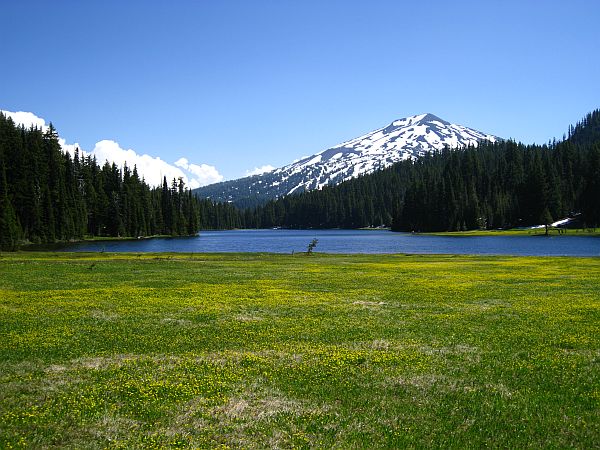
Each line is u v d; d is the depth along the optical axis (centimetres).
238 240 17888
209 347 1945
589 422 1230
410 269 5650
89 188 17675
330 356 1792
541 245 12175
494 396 1408
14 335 2102
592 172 19275
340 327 2327
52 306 2866
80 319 2478
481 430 1183
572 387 1482
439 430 1180
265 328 2298
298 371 1612
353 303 3069
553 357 1791
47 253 8262
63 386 1459
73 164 17600
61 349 1894
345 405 1334
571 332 2189
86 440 1118
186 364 1689
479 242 14200
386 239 17462
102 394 1394
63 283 4028
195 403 1331
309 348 1920
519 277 4675
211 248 12825
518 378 1566
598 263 6294
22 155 14012
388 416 1262
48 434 1142
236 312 2725
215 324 2386
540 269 5541
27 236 13650
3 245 10994
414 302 3117
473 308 2873
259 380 1527
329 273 5147
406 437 1130
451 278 4634
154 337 2106
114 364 1688
